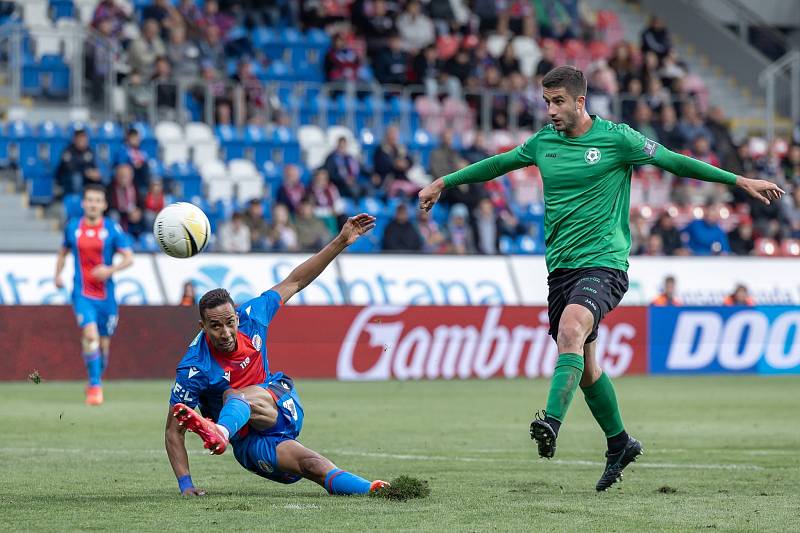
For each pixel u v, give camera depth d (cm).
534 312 6812
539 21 10056
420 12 9300
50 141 7388
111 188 6838
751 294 7444
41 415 4331
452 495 2381
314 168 8006
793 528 2006
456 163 7962
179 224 2531
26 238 7019
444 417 4416
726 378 6781
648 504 2281
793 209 8569
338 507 2173
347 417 4388
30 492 2433
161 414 4375
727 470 2906
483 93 8706
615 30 10400
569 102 2423
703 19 10694
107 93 7800
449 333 6644
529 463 3033
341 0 9275
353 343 6500
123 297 6328
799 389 5978
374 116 8512
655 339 6950
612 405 2469
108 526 1978
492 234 7662
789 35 11194
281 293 2355
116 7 8038
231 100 8006
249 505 2203
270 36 8781
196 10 8200
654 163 2441
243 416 2161
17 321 5938
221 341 2212
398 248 7131
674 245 7688
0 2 8062
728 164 8875
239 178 7606
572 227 2442
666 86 9500
